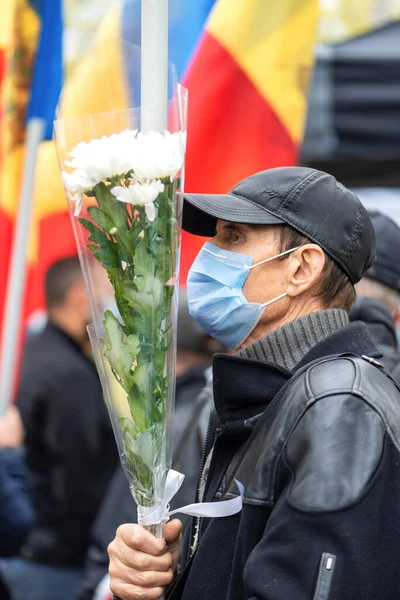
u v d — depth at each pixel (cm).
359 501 271
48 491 717
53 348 727
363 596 267
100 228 305
